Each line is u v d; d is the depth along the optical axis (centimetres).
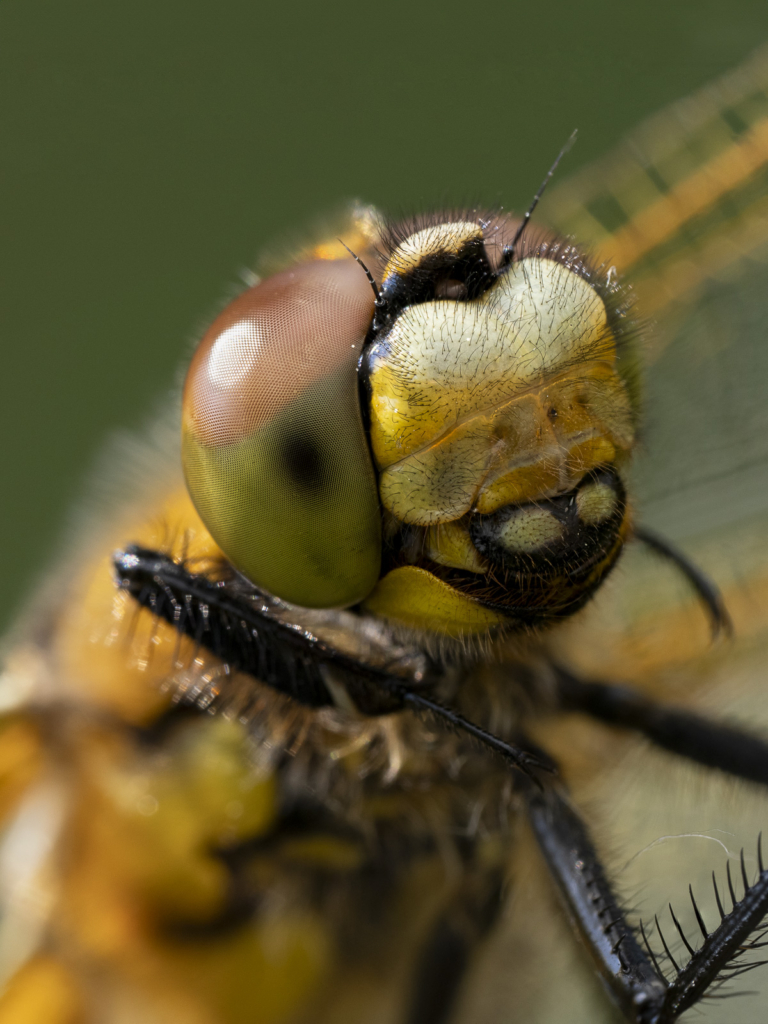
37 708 6
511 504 6
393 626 6
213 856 6
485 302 6
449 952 6
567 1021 6
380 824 6
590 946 6
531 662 6
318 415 6
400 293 6
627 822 6
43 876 6
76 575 6
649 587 7
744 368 7
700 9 7
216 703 6
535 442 6
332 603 6
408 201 6
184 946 6
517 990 6
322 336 6
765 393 7
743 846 6
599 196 7
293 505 6
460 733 6
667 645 6
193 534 6
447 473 6
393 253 6
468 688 6
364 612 6
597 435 6
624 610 6
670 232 7
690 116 7
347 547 6
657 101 8
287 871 6
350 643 6
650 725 6
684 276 7
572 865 6
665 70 8
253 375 6
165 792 6
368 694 6
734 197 7
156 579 6
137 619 6
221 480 6
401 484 6
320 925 6
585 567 6
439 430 6
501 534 6
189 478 6
